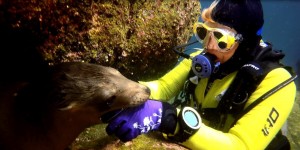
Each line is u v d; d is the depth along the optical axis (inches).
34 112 23.3
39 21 26.5
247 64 25.3
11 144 24.6
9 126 24.0
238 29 25.1
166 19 38.3
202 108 28.9
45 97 22.5
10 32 27.1
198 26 27.5
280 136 27.9
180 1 41.4
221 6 25.5
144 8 35.6
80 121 23.2
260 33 26.2
